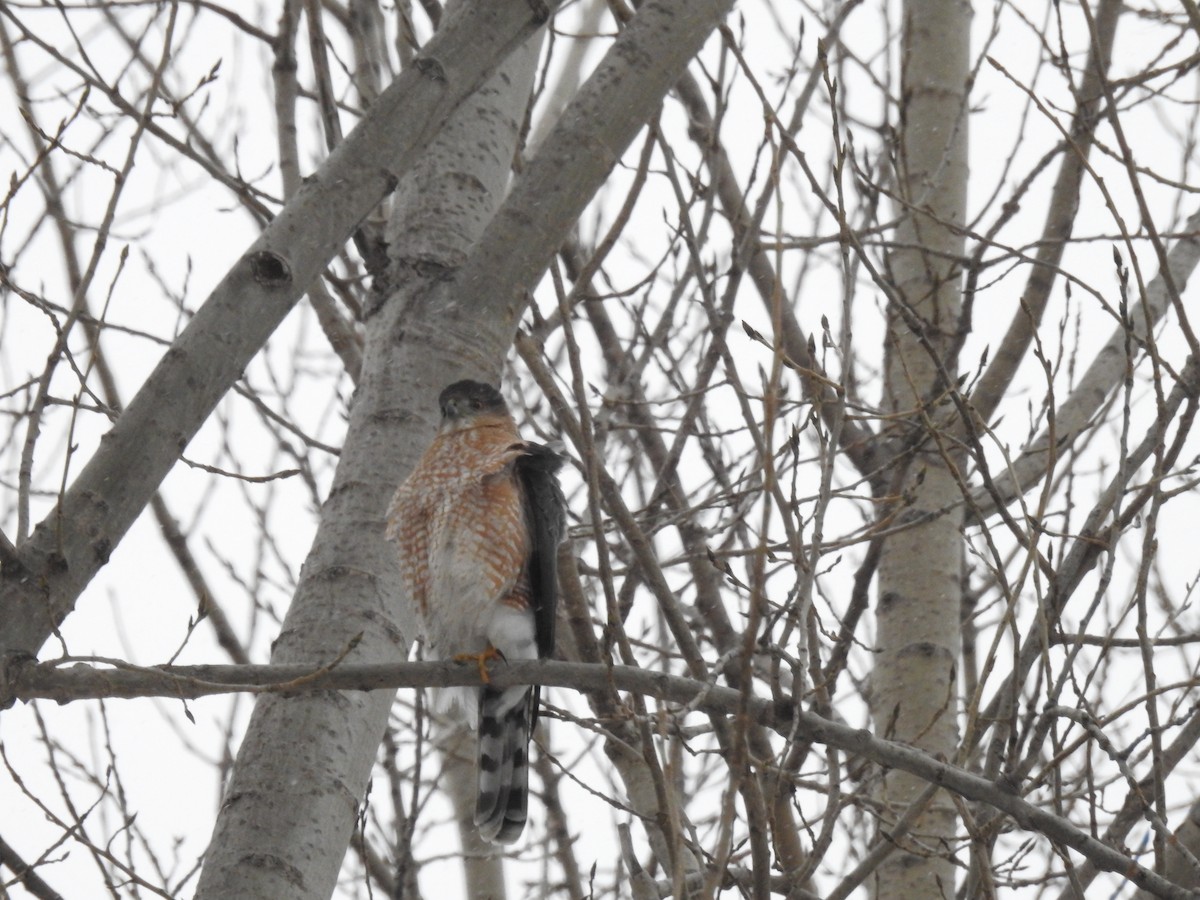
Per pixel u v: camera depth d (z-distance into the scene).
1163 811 7.66
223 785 11.72
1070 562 8.20
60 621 7.00
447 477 9.87
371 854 11.59
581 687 7.91
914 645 11.80
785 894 8.83
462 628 10.04
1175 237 11.11
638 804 10.70
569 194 9.72
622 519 9.30
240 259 7.59
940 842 10.55
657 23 9.66
